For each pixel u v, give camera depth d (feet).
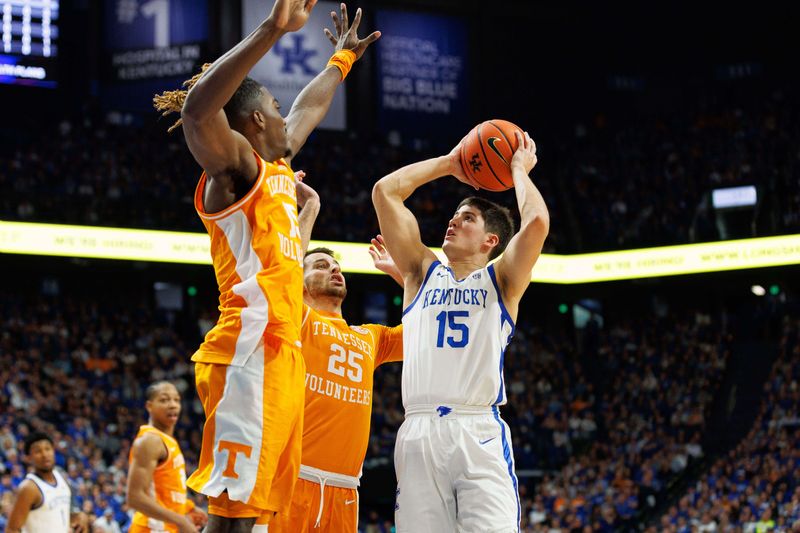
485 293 15.83
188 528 22.82
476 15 105.29
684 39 107.34
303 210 17.35
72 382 72.90
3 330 76.43
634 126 104.42
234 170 12.93
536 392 90.33
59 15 87.04
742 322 95.30
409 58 101.50
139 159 86.69
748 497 69.26
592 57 108.88
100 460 62.80
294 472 13.48
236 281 13.19
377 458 77.20
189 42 89.92
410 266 16.81
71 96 90.84
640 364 92.73
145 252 78.89
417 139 101.14
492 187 17.07
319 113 15.52
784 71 103.71
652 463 78.69
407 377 15.97
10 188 78.64
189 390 80.07
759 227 87.56
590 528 69.51
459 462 15.06
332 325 18.30
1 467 56.29
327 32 16.74
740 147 94.84
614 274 91.25
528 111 107.34
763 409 82.23
